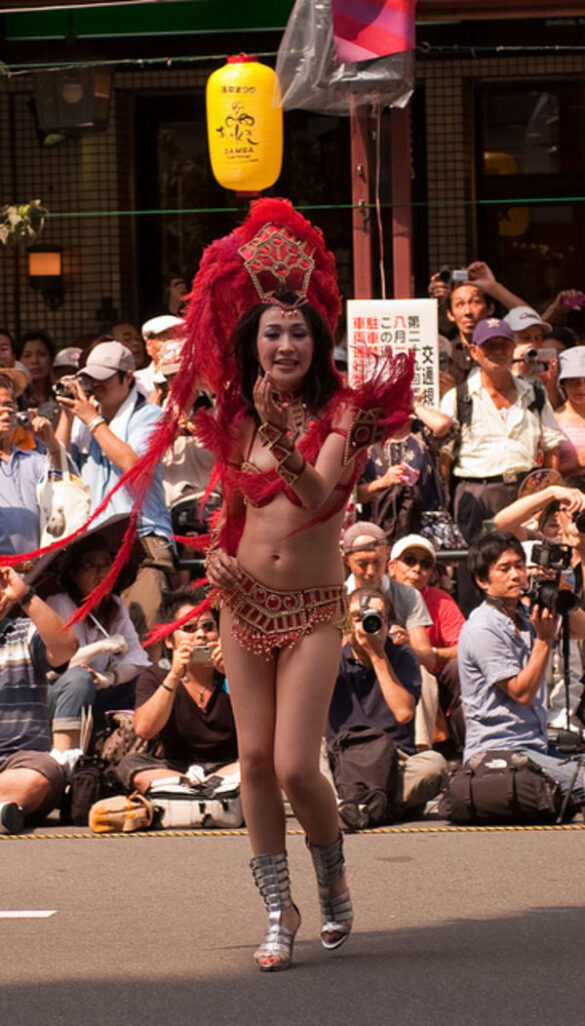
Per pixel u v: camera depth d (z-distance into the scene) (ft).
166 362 36.68
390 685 31.14
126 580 34.42
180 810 29.89
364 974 20.31
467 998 19.21
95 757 31.35
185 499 36.73
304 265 21.56
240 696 20.97
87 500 35.06
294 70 38.24
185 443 36.65
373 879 25.54
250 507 20.97
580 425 39.83
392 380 20.86
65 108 43.88
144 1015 18.85
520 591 30.86
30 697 31.60
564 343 44.65
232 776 30.37
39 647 31.50
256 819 21.03
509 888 24.73
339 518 21.01
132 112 52.65
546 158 52.21
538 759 30.17
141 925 22.99
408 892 24.66
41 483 35.12
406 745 31.50
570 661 34.37
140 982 20.17
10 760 30.73
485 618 31.04
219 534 21.44
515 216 52.54
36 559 33.91
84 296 52.90
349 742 30.63
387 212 43.24
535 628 30.86
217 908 23.93
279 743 20.54
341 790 29.84
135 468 22.88
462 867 26.25
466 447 37.81
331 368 21.12
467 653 30.99
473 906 23.70
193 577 36.22
